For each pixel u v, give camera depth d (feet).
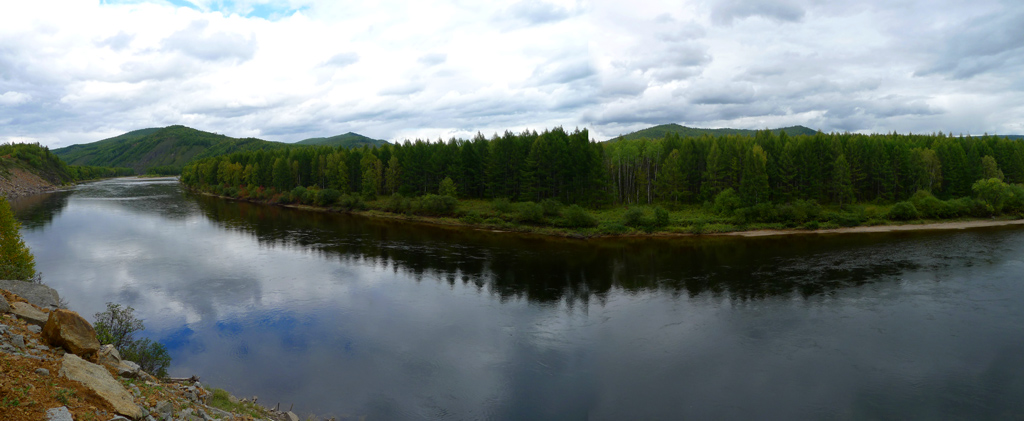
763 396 92.99
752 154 349.41
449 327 128.98
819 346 114.52
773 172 353.92
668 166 360.07
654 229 296.92
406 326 129.49
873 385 96.48
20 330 53.88
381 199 428.56
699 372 102.78
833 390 94.89
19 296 71.00
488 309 143.84
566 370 104.32
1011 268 182.19
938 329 122.93
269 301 148.56
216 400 73.26
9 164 603.26
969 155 379.14
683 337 121.08
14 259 118.01
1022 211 339.98
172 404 51.93
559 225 308.81
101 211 369.71
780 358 108.68
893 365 104.53
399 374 102.01
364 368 104.47
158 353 85.76
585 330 126.72
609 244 258.78
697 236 283.18
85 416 38.70
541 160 353.10
